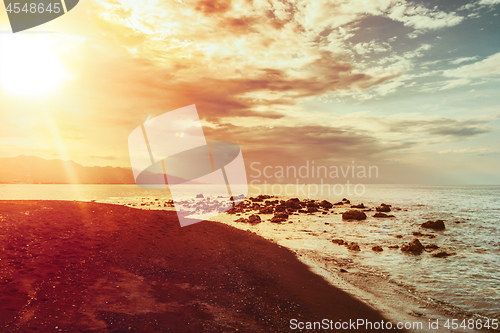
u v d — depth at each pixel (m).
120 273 10.20
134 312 7.58
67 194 72.69
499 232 25.08
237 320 7.98
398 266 14.50
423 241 21.03
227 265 13.01
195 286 10.09
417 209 46.09
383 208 41.66
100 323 6.77
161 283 9.93
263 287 10.85
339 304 9.75
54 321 6.52
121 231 16.14
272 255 15.89
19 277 8.47
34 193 73.50
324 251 17.36
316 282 11.84
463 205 54.88
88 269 10.01
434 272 13.61
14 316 6.43
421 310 9.50
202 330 7.18
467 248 18.86
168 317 7.61
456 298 10.60
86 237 13.83
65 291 8.09
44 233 13.38
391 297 10.54
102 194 77.38
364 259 15.71
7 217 15.27
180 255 13.51
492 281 12.44
